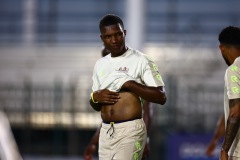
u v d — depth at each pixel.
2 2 90.12
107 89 22.08
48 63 76.56
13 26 88.88
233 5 88.94
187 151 49.50
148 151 26.97
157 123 58.16
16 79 74.88
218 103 61.47
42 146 63.12
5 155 19.28
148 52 75.88
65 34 88.56
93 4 91.56
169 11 89.00
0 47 79.19
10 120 62.56
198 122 60.12
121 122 21.97
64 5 91.31
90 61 76.69
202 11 89.06
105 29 21.86
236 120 21.53
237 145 22.17
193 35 83.00
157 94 21.73
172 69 69.25
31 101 62.88
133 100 22.00
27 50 78.56
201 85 65.12
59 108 62.22
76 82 68.50
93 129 63.28
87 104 63.59
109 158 22.25
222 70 70.38
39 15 90.56
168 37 85.88
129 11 73.56
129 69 22.08
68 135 62.44
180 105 60.56
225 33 22.62
